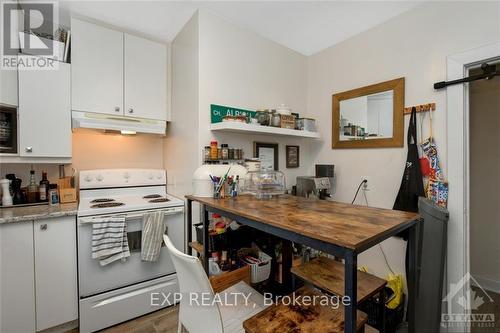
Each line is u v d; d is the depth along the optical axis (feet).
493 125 7.77
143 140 8.36
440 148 5.75
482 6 5.12
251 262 5.70
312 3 6.11
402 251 6.41
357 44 7.55
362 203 7.38
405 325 5.82
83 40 6.29
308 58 9.05
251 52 7.41
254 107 7.48
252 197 5.44
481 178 7.96
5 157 5.48
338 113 8.00
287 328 2.87
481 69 5.58
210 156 6.25
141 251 5.96
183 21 6.89
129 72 6.98
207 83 6.43
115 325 5.73
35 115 5.74
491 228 7.77
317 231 2.76
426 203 5.44
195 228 6.26
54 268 5.24
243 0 6.01
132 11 6.41
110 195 7.43
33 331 5.05
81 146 7.32
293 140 8.68
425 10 6.01
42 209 5.58
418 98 6.15
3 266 4.79
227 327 3.47
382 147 6.89
